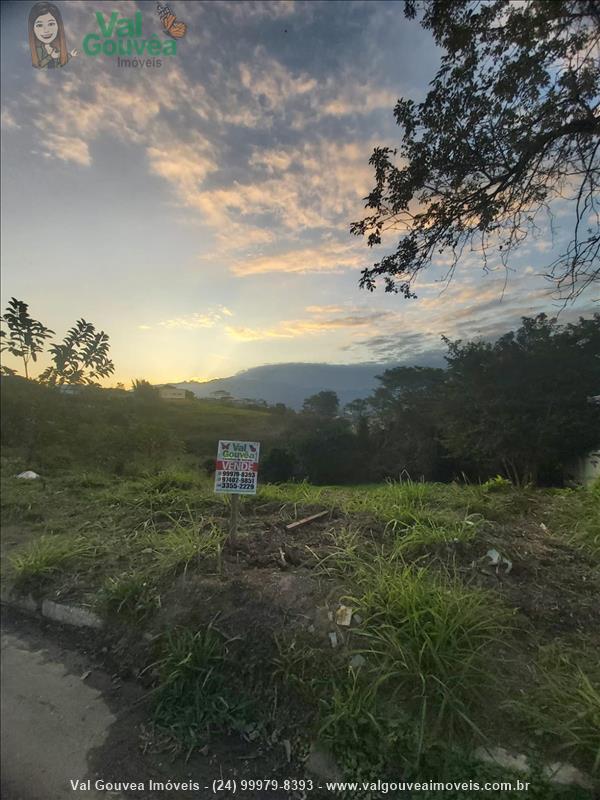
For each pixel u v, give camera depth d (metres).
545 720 1.94
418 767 1.89
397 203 5.00
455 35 4.40
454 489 5.04
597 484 5.24
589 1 4.14
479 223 4.94
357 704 2.10
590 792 1.74
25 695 2.70
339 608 2.62
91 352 9.72
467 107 4.54
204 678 2.52
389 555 3.22
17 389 9.54
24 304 9.33
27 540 4.69
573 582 3.01
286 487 5.72
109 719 2.49
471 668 2.14
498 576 3.04
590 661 2.28
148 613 3.01
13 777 2.18
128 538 4.28
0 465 8.43
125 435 9.98
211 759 2.19
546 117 4.47
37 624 3.41
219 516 4.45
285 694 2.33
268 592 2.84
